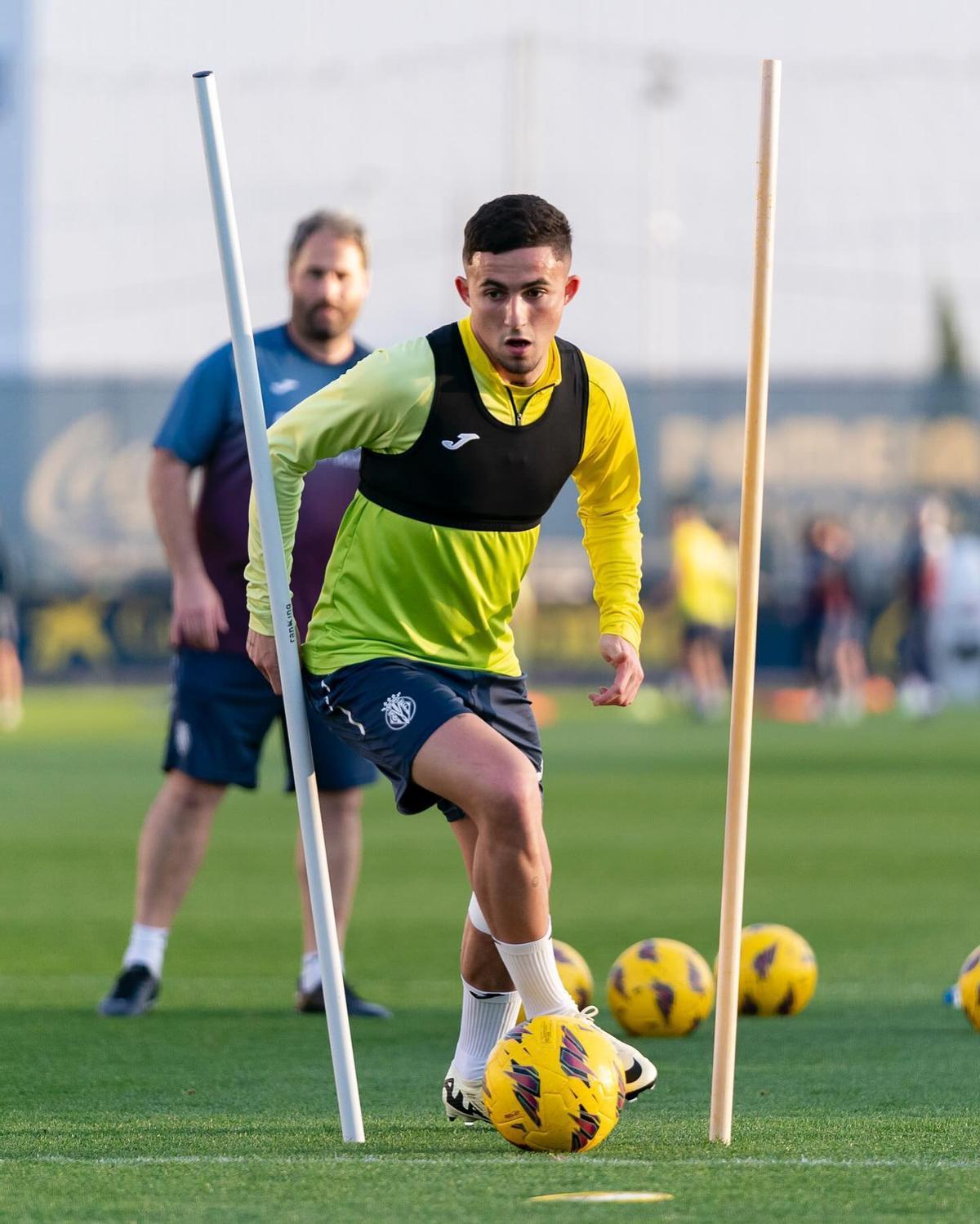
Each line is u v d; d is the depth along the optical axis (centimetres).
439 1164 1455
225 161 1580
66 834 4706
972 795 5709
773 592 11206
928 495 11262
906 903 3531
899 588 10612
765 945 2367
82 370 11281
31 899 3584
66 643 11312
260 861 4262
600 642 1725
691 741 8262
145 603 11362
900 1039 2188
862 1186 1361
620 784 6100
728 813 1534
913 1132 1611
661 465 11300
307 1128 1639
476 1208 1284
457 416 1585
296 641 1585
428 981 2680
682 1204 1296
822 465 11294
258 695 2444
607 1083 1511
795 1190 1347
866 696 11106
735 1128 1633
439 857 4397
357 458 2397
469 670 1642
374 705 1571
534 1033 1527
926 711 9750
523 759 1530
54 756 7150
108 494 11262
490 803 1495
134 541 11312
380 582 1625
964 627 11356
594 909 3425
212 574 2461
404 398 1571
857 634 10950
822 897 3606
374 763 1599
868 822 4984
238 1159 1480
